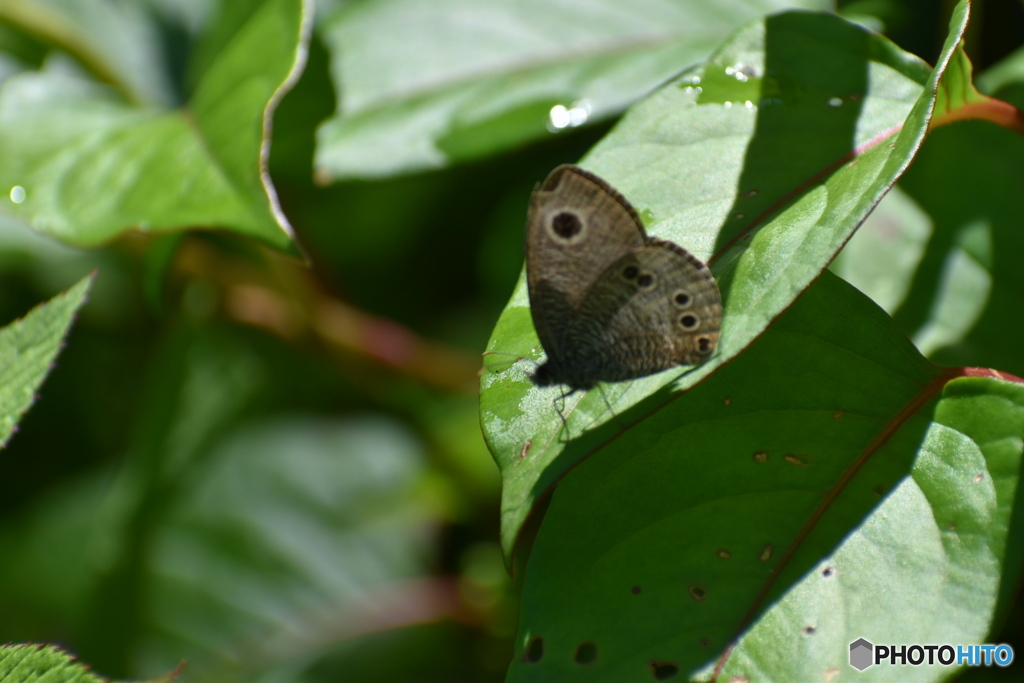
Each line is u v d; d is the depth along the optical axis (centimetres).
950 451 88
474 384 106
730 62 90
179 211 91
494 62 94
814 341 89
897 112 89
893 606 88
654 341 88
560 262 89
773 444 88
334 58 95
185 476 112
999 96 92
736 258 88
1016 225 92
